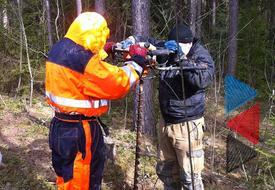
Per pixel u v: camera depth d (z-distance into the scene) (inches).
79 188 118.7
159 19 335.0
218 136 270.8
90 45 108.6
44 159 191.9
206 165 232.5
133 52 115.3
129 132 247.3
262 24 473.7
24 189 167.0
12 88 299.1
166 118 148.0
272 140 201.2
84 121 115.9
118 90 109.7
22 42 303.6
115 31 340.8
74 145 115.4
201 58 136.7
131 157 208.5
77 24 110.3
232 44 395.9
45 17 321.4
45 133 224.8
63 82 110.7
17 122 237.5
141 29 226.5
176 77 136.7
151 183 189.3
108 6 337.7
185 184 148.8
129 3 331.9
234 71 398.0
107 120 267.1
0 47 308.5
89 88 109.8
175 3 333.4
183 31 138.4
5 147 199.6
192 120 145.4
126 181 186.4
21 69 287.6
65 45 110.5
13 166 180.9
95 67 108.0
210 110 290.0
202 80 132.8
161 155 156.0
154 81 273.6
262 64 447.2
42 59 312.7
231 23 405.1
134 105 244.8
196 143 146.1
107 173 187.5
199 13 383.6
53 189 169.0
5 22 316.5
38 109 268.1
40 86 302.0
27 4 331.0
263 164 205.2
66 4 351.6
